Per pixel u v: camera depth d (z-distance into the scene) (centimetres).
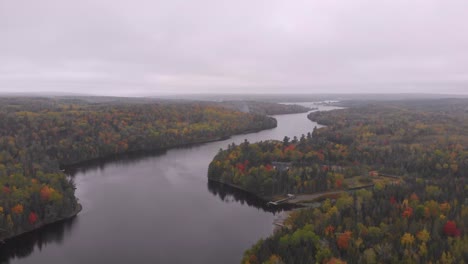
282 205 12531
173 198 13312
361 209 9881
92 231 10544
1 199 10562
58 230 10581
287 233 8969
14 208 10369
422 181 12781
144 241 9975
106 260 9062
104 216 11581
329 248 8112
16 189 11200
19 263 8994
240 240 10056
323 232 8769
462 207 9588
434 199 10481
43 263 8950
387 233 8538
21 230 10300
